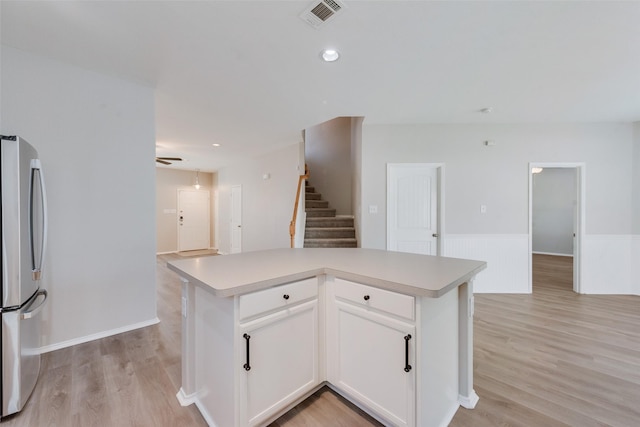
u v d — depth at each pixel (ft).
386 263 6.04
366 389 5.09
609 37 6.76
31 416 5.23
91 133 8.32
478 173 13.71
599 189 13.37
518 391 6.07
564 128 13.44
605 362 7.23
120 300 8.85
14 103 7.23
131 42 6.95
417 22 6.22
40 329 6.98
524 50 7.33
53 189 7.74
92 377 6.46
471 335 5.79
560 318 10.26
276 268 5.57
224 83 9.14
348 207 19.99
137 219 9.16
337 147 20.65
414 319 4.38
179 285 14.24
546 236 25.25
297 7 5.76
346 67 8.18
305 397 5.70
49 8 5.75
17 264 5.39
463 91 9.86
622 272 13.25
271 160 20.02
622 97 10.38
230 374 4.50
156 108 11.26
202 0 5.55
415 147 13.87
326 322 5.78
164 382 6.30
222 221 26.86
